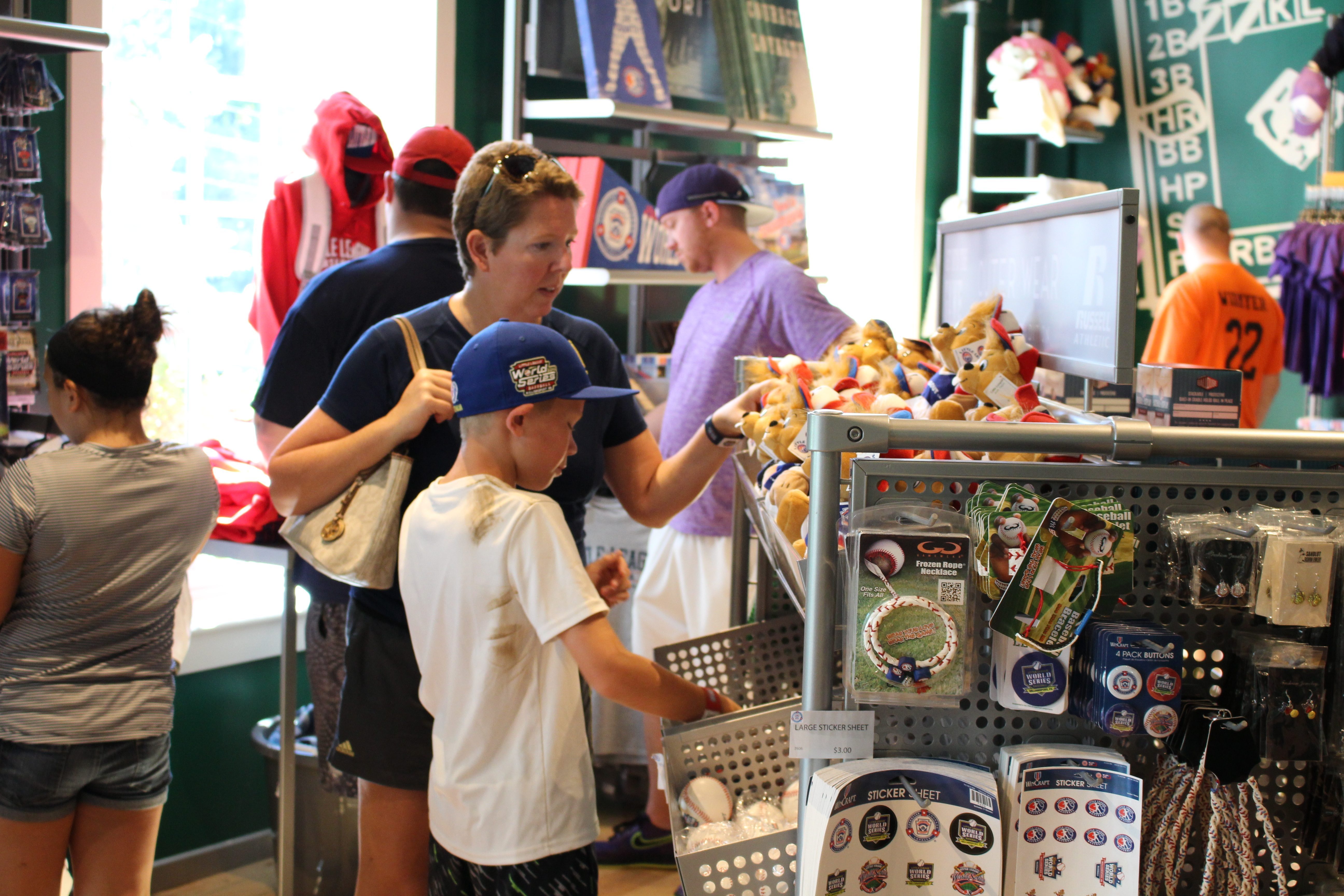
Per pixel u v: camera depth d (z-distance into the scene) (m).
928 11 4.88
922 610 1.07
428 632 1.49
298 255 2.81
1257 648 1.11
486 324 1.76
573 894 1.45
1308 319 4.27
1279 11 4.60
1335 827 1.15
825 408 1.40
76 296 2.62
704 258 3.02
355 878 2.55
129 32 2.97
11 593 1.80
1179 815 1.10
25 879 1.84
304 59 3.36
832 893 1.06
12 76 2.18
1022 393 1.30
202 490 1.99
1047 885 1.08
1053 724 1.15
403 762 1.70
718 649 1.79
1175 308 3.98
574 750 1.45
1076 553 1.06
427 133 2.10
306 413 2.07
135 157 3.00
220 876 2.90
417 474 1.74
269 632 3.00
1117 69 5.18
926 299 5.04
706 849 1.22
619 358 1.92
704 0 3.66
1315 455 1.12
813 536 1.12
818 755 1.11
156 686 1.94
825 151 5.09
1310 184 4.53
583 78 3.44
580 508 1.84
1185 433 1.11
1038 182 4.68
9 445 2.20
